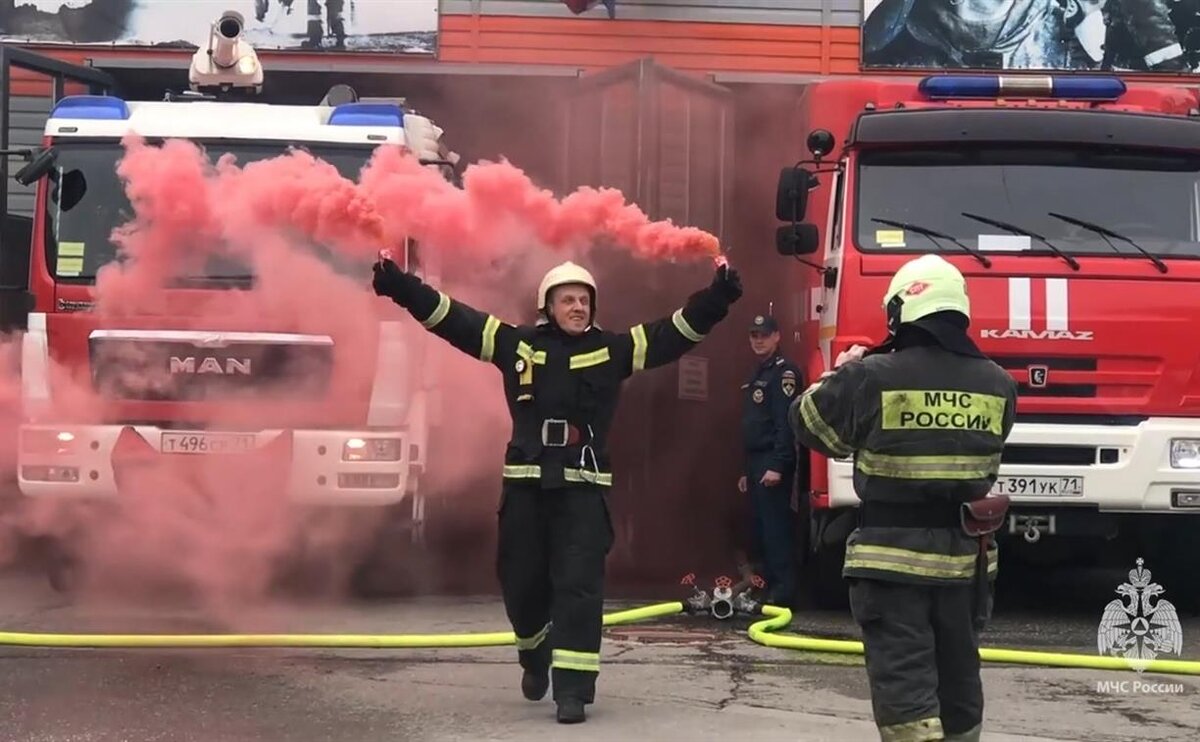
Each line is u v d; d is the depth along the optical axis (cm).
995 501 449
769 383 830
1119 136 787
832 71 1213
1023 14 1205
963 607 447
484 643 695
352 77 1203
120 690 598
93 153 813
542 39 1199
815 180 807
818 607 859
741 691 610
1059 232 779
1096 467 751
